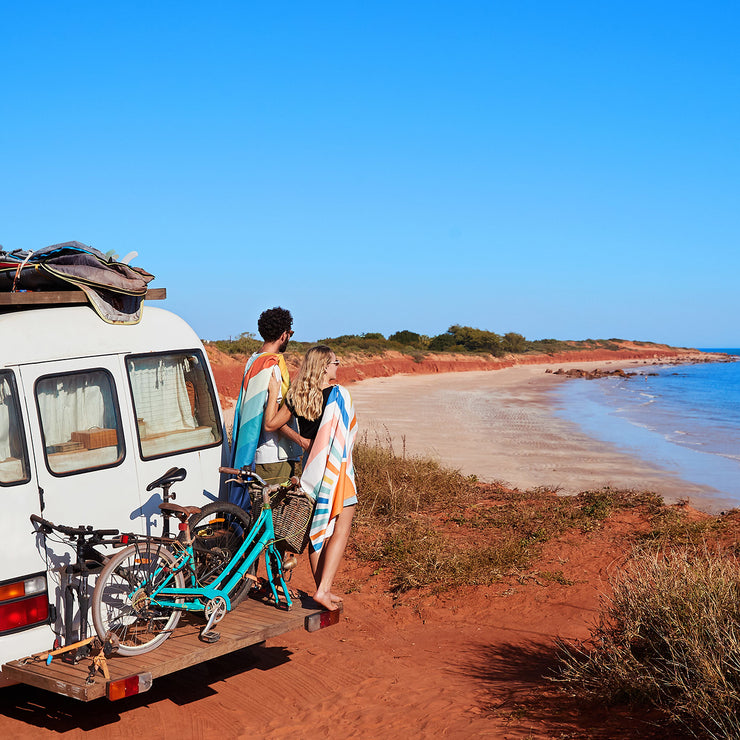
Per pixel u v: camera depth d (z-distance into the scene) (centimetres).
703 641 429
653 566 544
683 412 3606
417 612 699
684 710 401
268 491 515
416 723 467
